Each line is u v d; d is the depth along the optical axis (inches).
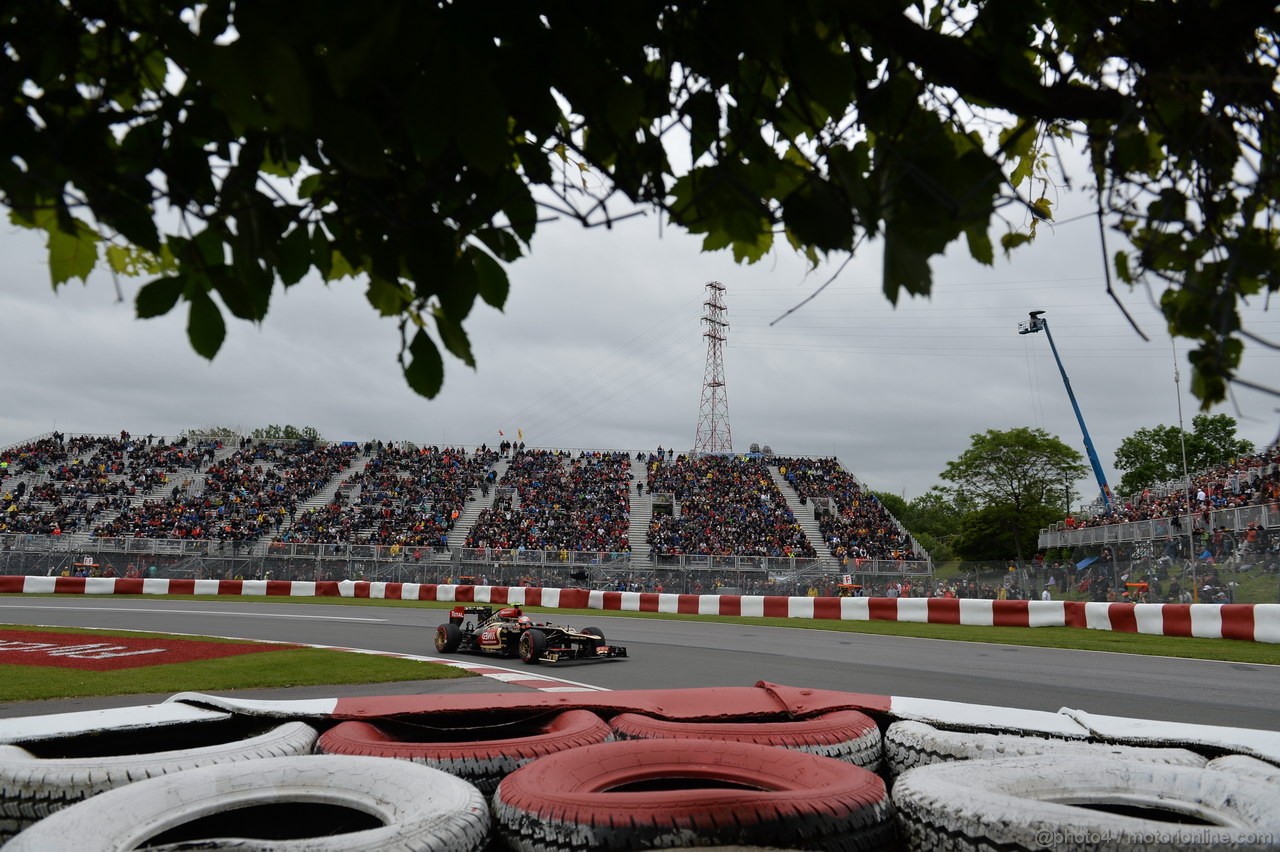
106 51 48.9
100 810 86.3
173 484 1585.9
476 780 110.0
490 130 43.1
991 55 53.2
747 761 107.9
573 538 1409.9
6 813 97.4
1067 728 130.9
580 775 101.7
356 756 103.5
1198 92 55.0
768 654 504.4
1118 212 57.9
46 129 47.3
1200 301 59.0
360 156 43.6
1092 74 55.5
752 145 58.0
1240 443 2206.0
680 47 53.5
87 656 458.0
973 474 1963.6
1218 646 543.2
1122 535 1151.6
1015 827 81.5
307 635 605.0
